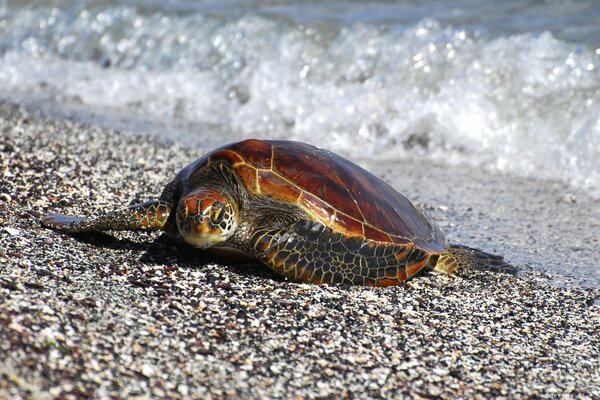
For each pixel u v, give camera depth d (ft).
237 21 156.46
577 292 68.33
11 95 146.72
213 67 152.66
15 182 80.74
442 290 66.44
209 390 44.39
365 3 170.09
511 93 120.67
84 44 174.91
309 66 141.18
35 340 43.91
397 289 64.90
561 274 73.41
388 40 135.74
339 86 135.54
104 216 64.90
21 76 161.79
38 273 55.06
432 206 97.25
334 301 60.08
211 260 65.92
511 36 126.31
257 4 175.11
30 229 65.92
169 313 53.47
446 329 58.03
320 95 134.92
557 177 110.01
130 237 68.74
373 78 133.59
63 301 50.44
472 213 94.48
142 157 102.22
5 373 39.75
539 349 56.24
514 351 55.52
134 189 85.05
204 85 148.46
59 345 44.37
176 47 161.48
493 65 123.75
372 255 64.59
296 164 65.62
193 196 61.11
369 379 49.06
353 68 136.77
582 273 73.82
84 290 53.67
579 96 115.03
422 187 105.81
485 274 70.95
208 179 65.57
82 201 78.07
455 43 129.70
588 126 111.24
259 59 147.33
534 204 98.63
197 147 114.21
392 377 49.73
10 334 43.57
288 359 50.14
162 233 70.38
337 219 63.77
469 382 50.29
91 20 176.35
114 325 49.24
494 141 118.62
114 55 169.68
